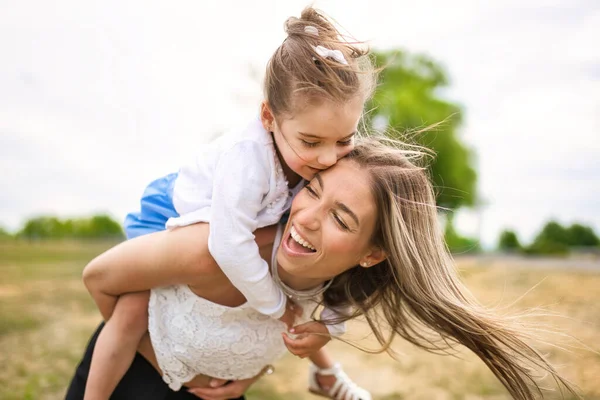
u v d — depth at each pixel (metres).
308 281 1.99
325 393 2.66
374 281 2.10
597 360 5.35
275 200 1.92
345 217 1.77
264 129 1.91
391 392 4.80
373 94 2.06
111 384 2.06
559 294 8.60
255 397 4.59
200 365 2.05
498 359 2.05
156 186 2.22
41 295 7.75
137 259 1.90
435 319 2.01
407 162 1.92
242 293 1.90
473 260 16.47
